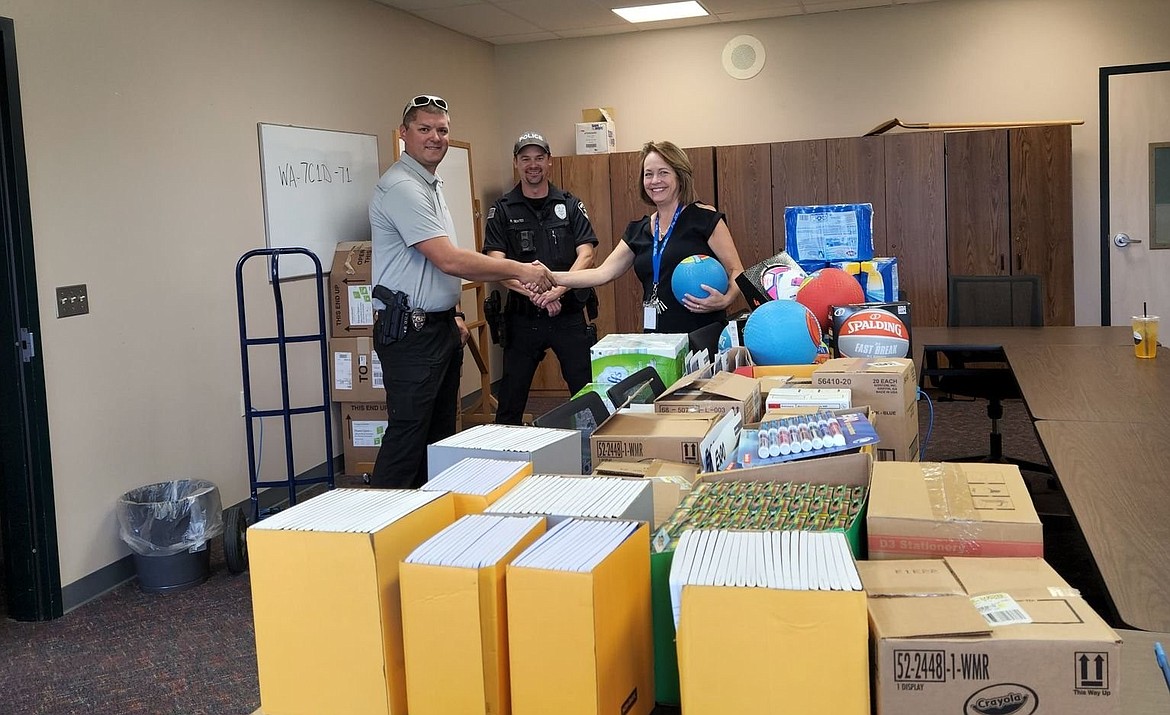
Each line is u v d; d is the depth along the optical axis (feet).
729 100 22.99
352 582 3.56
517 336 15.58
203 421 13.91
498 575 3.37
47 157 11.17
